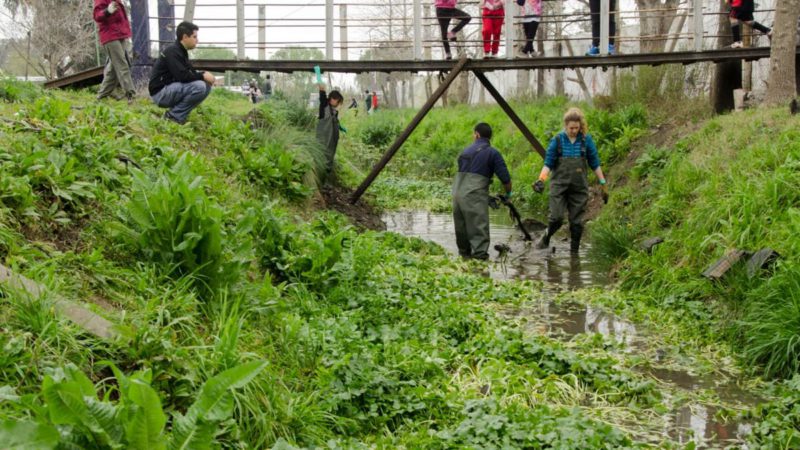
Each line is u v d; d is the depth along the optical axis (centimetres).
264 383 432
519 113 2284
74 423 282
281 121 1371
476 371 577
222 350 445
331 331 565
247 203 774
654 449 463
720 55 1352
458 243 1106
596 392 559
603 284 924
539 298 854
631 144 1547
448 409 489
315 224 906
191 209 551
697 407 540
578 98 3128
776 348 597
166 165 763
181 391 403
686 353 657
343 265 719
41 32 2841
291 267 694
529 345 619
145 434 286
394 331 629
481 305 794
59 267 483
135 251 560
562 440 432
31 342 388
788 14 1262
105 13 1121
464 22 1324
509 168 1894
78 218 575
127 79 1157
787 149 929
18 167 577
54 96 1045
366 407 480
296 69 1327
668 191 1070
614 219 1236
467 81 3612
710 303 748
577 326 744
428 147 2381
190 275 535
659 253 891
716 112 1483
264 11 1312
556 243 1213
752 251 761
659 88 1806
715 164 1042
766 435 478
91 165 660
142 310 475
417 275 854
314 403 457
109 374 405
